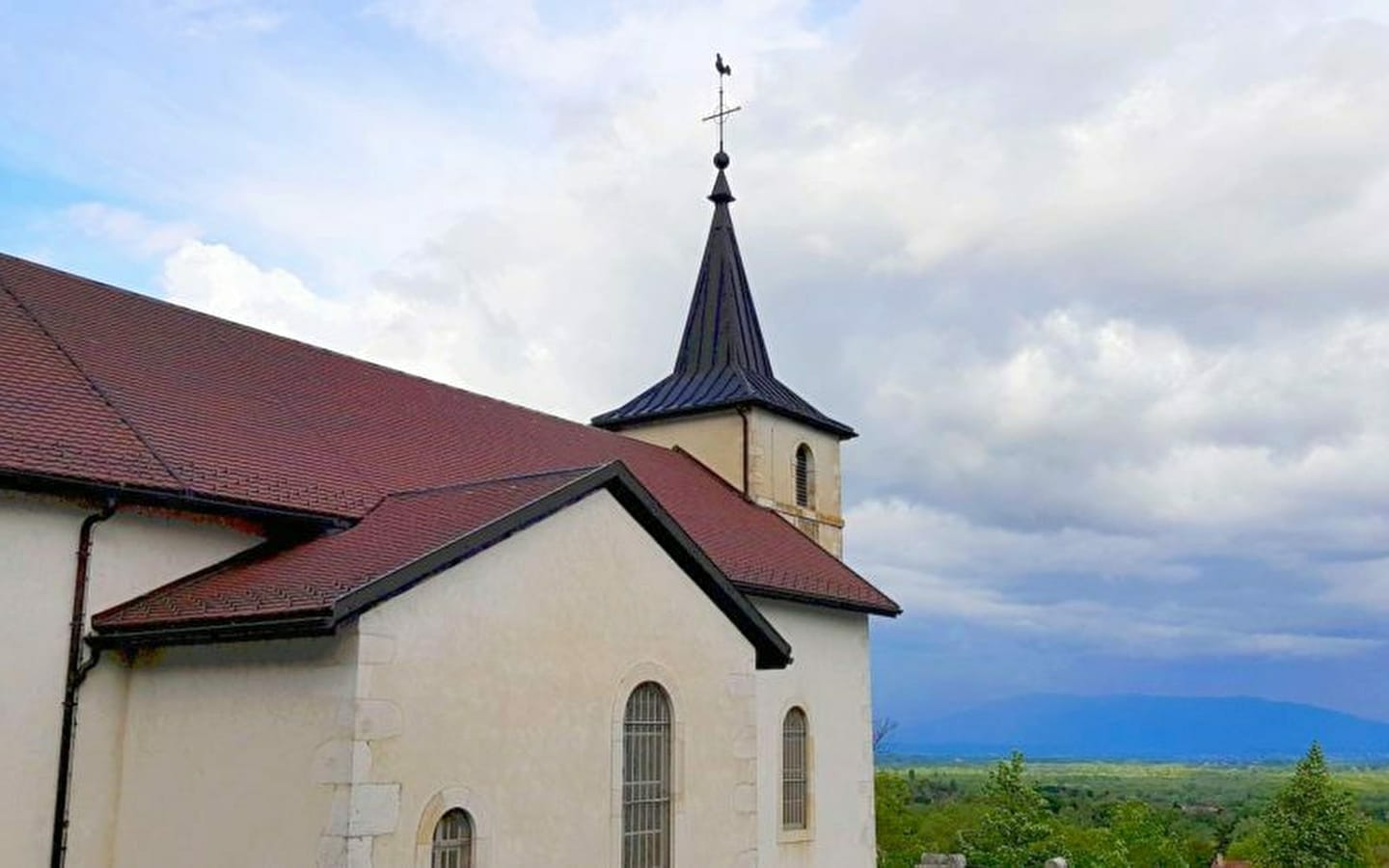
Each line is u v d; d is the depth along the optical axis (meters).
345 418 18.30
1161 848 53.62
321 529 14.76
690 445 28.47
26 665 12.52
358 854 10.91
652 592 14.52
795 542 25.45
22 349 14.73
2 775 12.23
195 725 12.28
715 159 31.53
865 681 24.33
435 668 11.79
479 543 12.25
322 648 11.41
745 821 15.53
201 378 16.75
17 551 12.59
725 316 29.86
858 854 23.31
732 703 15.62
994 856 50.56
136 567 13.52
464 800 11.88
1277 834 58.38
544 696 12.88
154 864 12.28
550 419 24.22
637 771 14.16
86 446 13.32
